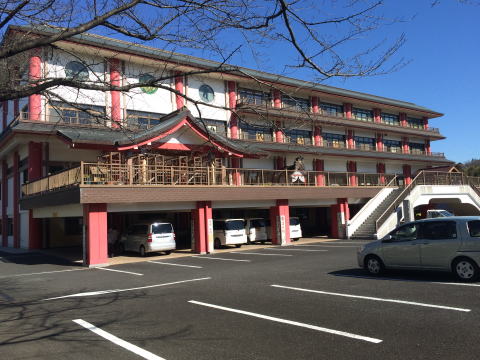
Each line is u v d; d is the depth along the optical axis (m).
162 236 19.47
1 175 29.83
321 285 9.53
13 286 11.64
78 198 15.80
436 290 8.23
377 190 28.86
